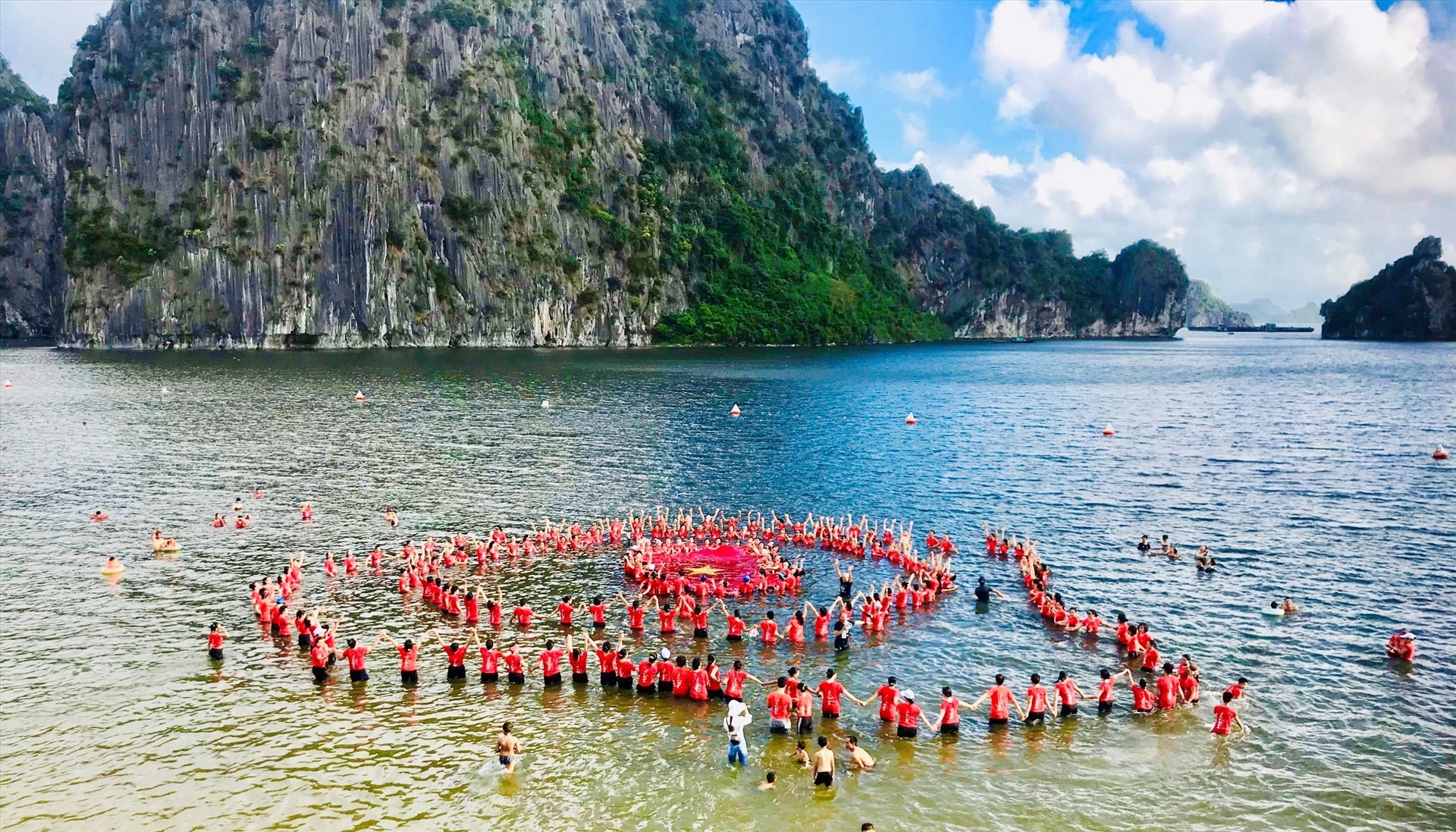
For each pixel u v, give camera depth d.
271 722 29.08
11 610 39.09
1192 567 46.00
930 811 24.39
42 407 105.38
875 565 46.81
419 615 38.69
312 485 64.44
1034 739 28.34
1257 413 107.44
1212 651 35.34
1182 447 83.25
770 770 26.41
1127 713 30.20
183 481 65.62
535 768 26.42
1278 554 48.34
